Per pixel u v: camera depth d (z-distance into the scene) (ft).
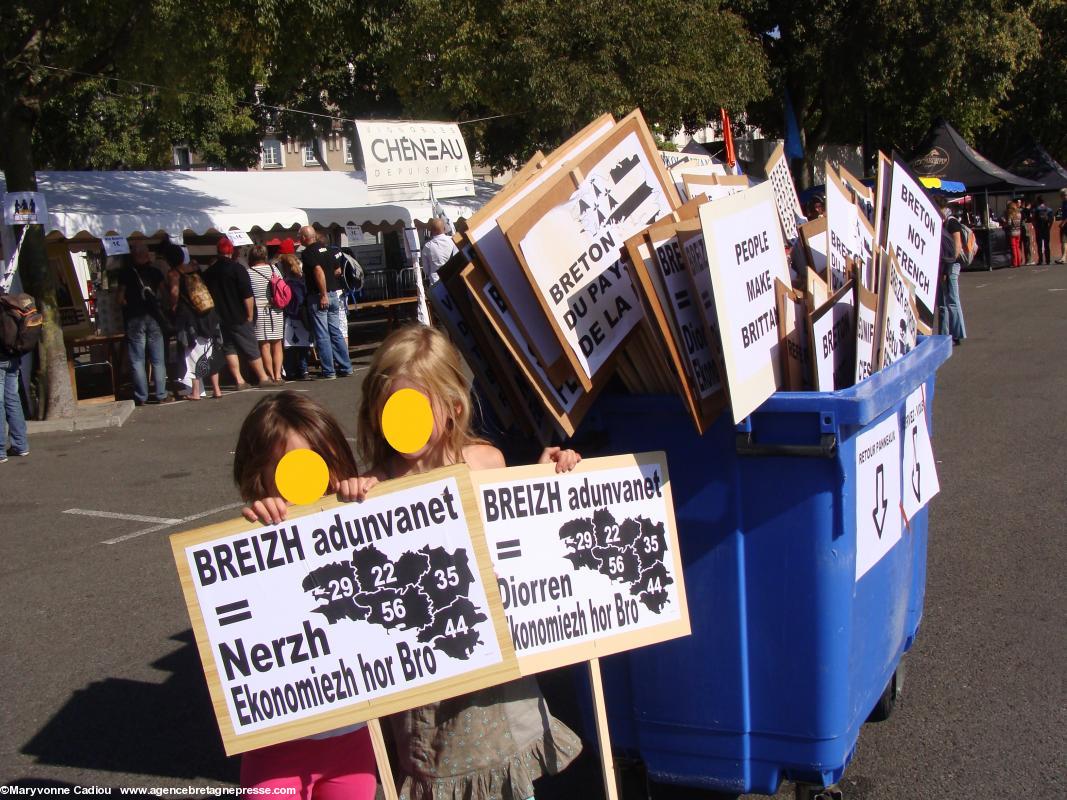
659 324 8.34
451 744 8.43
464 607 8.23
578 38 55.77
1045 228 90.99
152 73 41.96
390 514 8.15
